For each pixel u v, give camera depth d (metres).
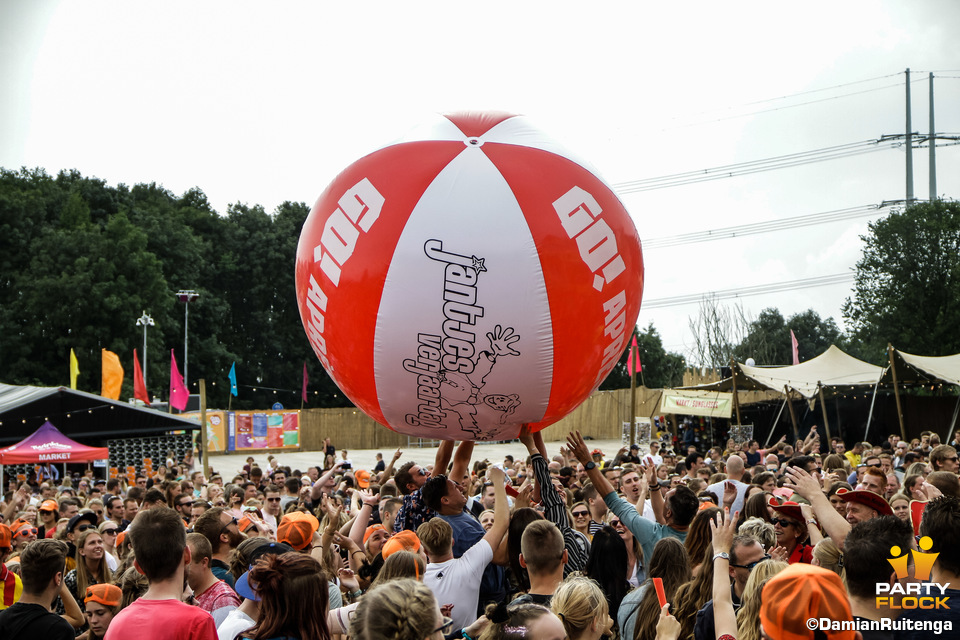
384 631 2.76
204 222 66.31
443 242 5.14
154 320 54.94
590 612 3.76
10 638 4.50
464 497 6.11
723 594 3.87
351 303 5.31
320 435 48.66
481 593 5.56
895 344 50.12
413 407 5.46
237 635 3.86
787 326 81.25
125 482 21.17
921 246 50.22
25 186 62.16
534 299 5.15
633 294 5.64
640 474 9.53
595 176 5.67
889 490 9.20
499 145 5.47
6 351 51.88
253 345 65.81
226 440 45.75
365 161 5.58
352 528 6.71
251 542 4.83
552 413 5.60
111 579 6.58
